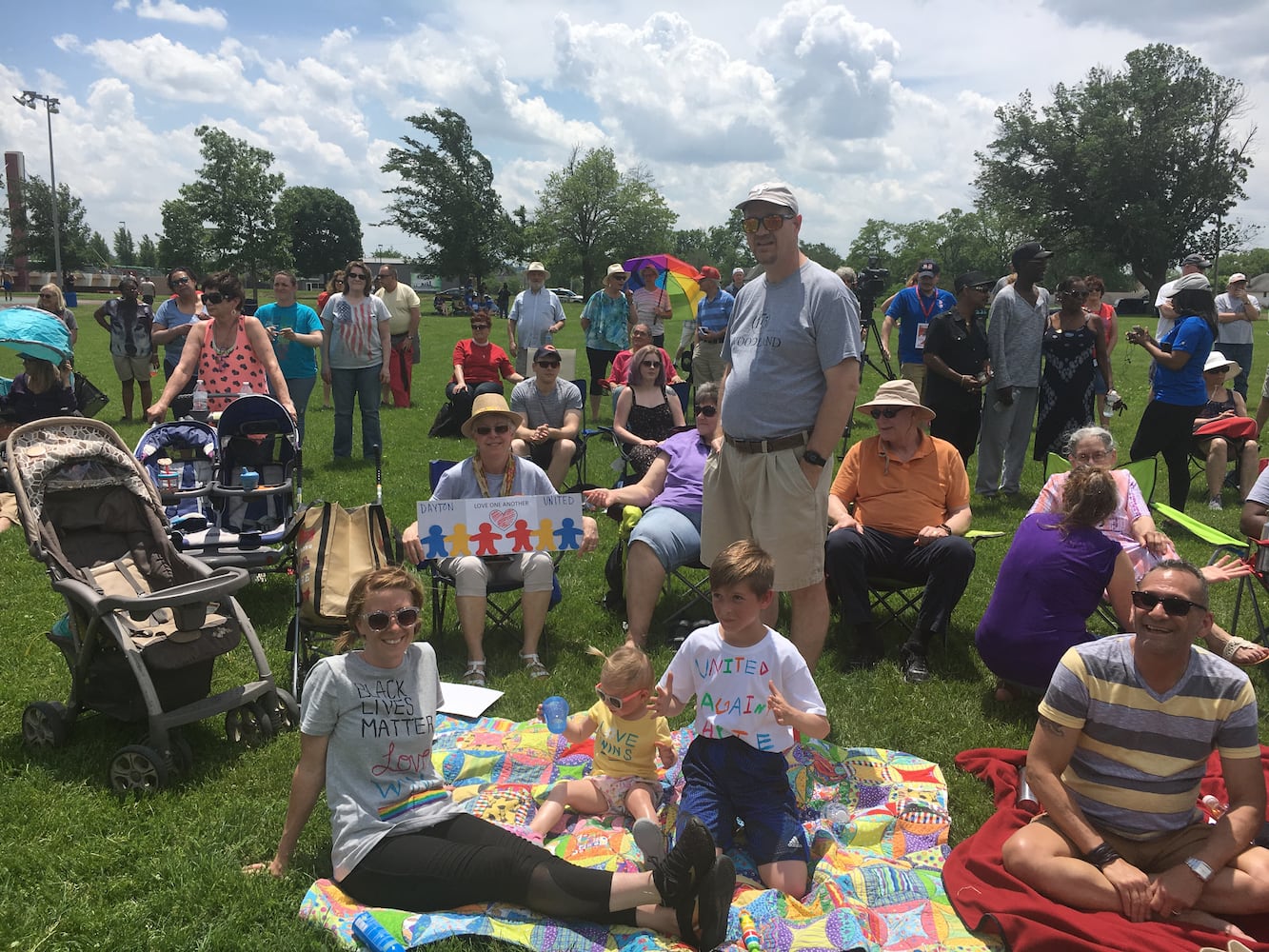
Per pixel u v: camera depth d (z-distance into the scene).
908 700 4.92
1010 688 4.89
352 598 3.26
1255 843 3.18
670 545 5.40
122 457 4.84
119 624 4.04
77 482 4.68
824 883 3.22
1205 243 61.22
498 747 4.26
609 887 2.96
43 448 4.64
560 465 7.76
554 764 4.13
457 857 3.05
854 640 5.48
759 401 4.34
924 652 5.25
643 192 81.50
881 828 3.65
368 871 3.10
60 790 3.90
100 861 3.43
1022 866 3.18
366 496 9.19
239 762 4.15
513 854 3.05
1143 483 6.47
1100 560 4.45
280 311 9.99
